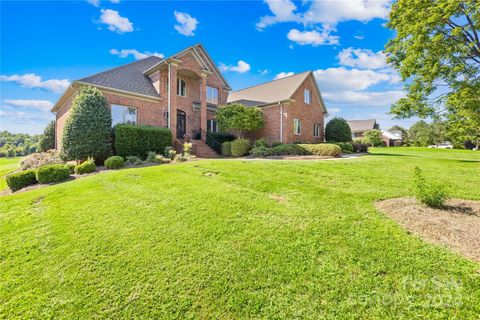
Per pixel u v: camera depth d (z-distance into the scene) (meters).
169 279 3.06
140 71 17.55
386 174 8.35
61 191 6.92
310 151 15.52
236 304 2.62
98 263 3.47
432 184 5.10
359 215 4.52
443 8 7.35
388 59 10.25
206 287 2.89
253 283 2.89
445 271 2.84
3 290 3.04
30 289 3.04
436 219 4.21
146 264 3.37
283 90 20.38
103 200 5.90
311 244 3.59
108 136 12.62
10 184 8.89
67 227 4.59
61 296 2.91
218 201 5.49
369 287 2.68
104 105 12.69
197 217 4.69
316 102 22.17
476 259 3.04
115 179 7.83
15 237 4.35
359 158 13.16
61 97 16.09
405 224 4.07
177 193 6.17
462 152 22.53
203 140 17.98
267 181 7.27
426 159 13.12
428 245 3.39
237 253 3.48
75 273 3.29
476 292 2.50
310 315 2.42
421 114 11.03
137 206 5.42
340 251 3.37
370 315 2.35
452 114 11.01
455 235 3.63
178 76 18.39
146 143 13.88
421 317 2.27
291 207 5.06
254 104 20.45
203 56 19.23
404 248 3.35
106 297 2.85
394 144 48.34
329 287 2.74
